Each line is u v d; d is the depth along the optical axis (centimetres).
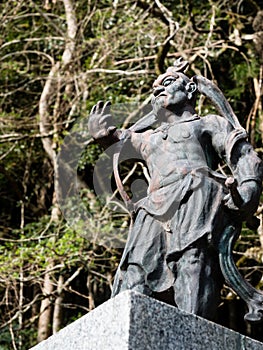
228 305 1884
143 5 1758
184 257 619
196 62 1831
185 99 676
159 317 541
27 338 1784
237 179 634
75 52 1811
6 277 1531
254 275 1689
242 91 1808
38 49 1947
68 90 1825
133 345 521
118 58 1839
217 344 561
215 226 623
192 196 633
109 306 547
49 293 1609
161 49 1563
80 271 1723
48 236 1611
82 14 1933
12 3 1925
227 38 1812
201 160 652
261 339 1859
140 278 630
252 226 654
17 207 2078
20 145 1905
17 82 1989
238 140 645
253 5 1828
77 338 564
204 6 1841
